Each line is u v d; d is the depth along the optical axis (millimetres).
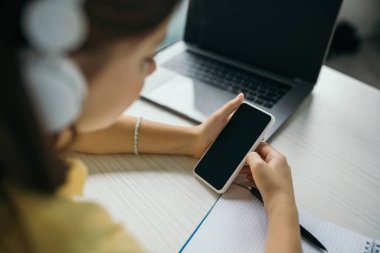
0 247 355
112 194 596
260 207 595
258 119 646
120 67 359
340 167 672
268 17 827
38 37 280
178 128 681
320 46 800
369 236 568
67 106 328
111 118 425
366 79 1483
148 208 581
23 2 272
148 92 792
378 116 784
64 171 373
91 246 352
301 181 644
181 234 549
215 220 570
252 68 878
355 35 1552
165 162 666
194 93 800
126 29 322
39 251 350
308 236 552
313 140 724
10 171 331
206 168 636
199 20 909
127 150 669
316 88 855
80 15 286
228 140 651
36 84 306
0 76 270
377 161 688
